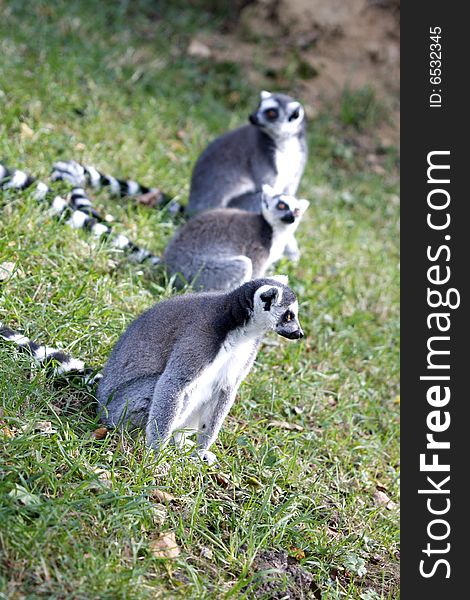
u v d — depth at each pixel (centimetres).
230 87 2139
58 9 2027
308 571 824
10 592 641
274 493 901
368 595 835
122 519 741
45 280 1062
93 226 1204
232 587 750
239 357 858
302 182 1859
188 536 777
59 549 688
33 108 1546
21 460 761
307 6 2403
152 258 1237
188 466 847
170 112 1848
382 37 2431
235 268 1213
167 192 1548
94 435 842
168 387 822
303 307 1341
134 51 2048
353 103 2267
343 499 951
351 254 1603
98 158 1502
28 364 888
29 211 1173
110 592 669
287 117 1492
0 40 1755
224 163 1502
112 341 1009
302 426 1054
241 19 2408
